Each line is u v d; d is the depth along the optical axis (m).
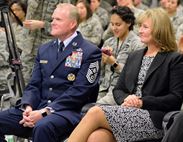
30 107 6.26
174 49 6.03
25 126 6.23
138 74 6.11
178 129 4.85
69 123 6.02
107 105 5.96
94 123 5.61
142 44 7.28
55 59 6.36
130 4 9.24
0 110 6.86
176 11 9.05
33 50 7.99
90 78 6.18
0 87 7.48
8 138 6.93
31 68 8.03
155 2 10.76
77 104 6.14
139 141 5.77
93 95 6.27
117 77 7.27
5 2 6.66
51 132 5.89
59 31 6.31
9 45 6.69
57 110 6.08
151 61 6.09
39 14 7.92
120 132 5.68
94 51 6.27
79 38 6.37
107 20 9.65
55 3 7.83
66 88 6.26
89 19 8.54
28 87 6.43
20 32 8.64
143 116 5.74
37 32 7.95
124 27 7.40
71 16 6.31
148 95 5.94
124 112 5.70
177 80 5.84
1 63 7.48
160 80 5.93
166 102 5.78
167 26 6.00
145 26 6.05
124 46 7.39
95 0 9.58
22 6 8.79
